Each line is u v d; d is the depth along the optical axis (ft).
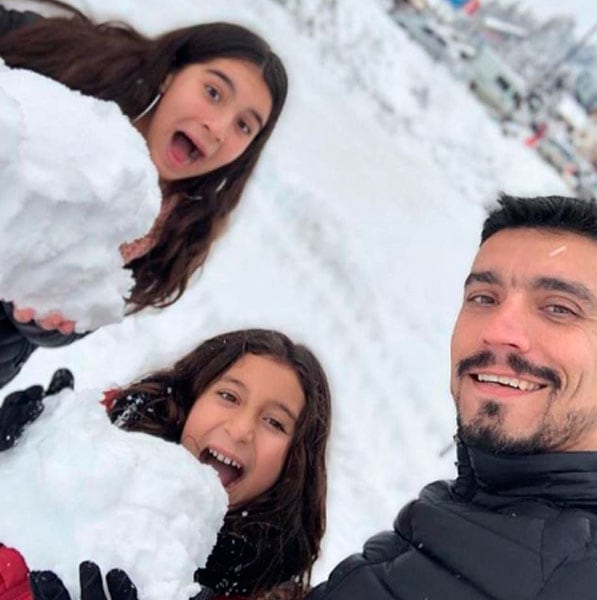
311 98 9.48
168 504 1.60
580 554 1.79
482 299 2.05
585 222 2.02
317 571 4.55
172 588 1.53
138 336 4.91
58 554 1.53
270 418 2.54
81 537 1.53
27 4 3.65
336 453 5.82
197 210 3.53
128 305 3.58
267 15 10.07
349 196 8.38
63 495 1.56
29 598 1.51
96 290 1.53
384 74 10.59
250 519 2.45
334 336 6.63
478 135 10.75
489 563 1.84
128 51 3.44
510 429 1.91
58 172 1.40
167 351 4.90
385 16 11.57
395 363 6.86
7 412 1.67
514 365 1.93
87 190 1.42
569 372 1.91
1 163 1.34
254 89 3.54
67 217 1.43
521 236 2.05
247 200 7.29
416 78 10.91
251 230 6.94
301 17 10.41
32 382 4.25
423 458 6.15
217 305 5.97
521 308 1.97
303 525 2.57
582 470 1.90
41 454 1.62
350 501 5.49
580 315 1.95
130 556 1.52
